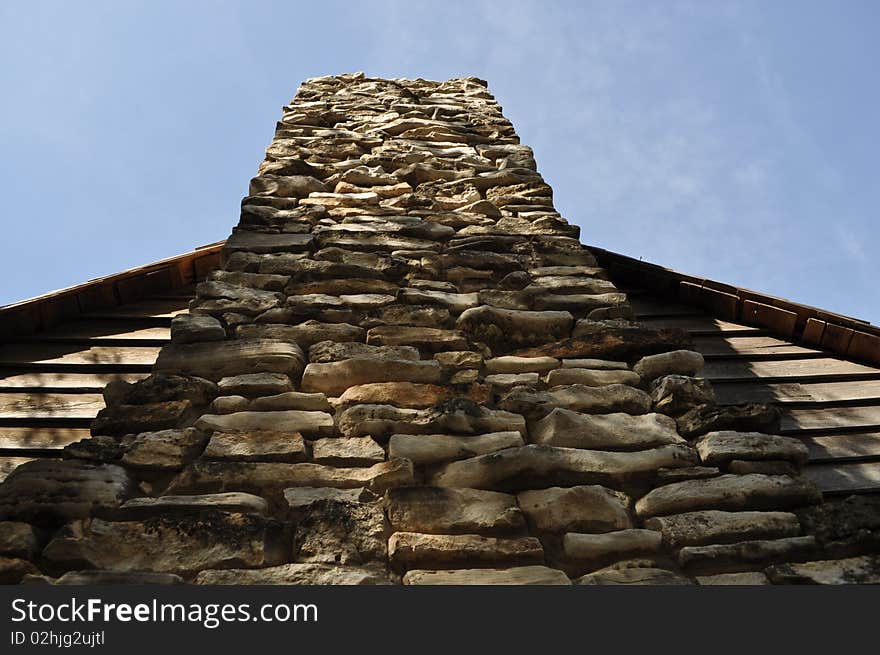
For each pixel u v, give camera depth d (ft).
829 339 13.62
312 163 16.07
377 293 10.97
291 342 9.52
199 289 10.55
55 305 13.44
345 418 8.37
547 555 7.20
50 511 7.06
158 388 8.50
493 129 19.07
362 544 7.02
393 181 15.39
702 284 15.05
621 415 8.68
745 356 13.56
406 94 21.74
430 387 8.90
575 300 10.93
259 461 7.81
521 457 7.90
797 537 7.41
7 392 11.66
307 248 12.05
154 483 7.59
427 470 7.89
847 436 11.41
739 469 8.06
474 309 10.25
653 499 7.73
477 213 14.03
